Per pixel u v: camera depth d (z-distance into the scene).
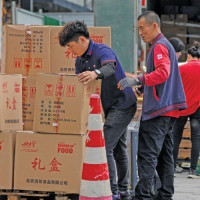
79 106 5.25
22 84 5.73
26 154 5.41
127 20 10.84
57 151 5.35
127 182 6.42
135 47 10.87
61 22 18.67
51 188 5.37
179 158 10.03
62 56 6.17
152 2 16.58
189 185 7.99
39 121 5.33
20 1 20.91
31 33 6.12
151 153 5.56
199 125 8.69
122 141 6.28
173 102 5.64
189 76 8.49
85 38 5.49
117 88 5.70
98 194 4.82
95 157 4.85
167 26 15.73
